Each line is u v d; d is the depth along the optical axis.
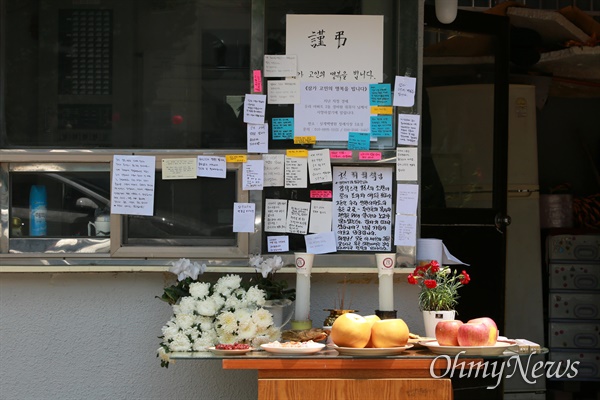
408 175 4.56
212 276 4.55
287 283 4.58
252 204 4.52
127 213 4.52
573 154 7.79
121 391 4.62
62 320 4.61
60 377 4.62
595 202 7.38
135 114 4.59
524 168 6.68
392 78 4.59
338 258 4.53
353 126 4.58
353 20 4.58
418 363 3.79
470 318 5.86
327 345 4.12
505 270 6.00
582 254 6.80
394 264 4.43
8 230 4.55
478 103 5.92
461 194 5.88
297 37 4.58
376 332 3.84
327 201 4.57
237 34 4.59
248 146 4.55
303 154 4.55
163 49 4.61
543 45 7.00
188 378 4.64
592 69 7.09
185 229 4.55
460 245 5.86
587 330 6.77
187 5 4.61
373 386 3.77
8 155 4.52
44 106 4.60
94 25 4.61
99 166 4.56
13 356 4.61
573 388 6.84
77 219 4.56
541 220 7.16
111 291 4.61
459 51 5.88
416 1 4.57
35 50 4.61
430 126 5.80
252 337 4.06
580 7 7.50
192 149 4.57
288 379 3.77
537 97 7.07
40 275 4.61
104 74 4.61
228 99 4.59
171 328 4.12
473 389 5.71
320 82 4.58
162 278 4.61
